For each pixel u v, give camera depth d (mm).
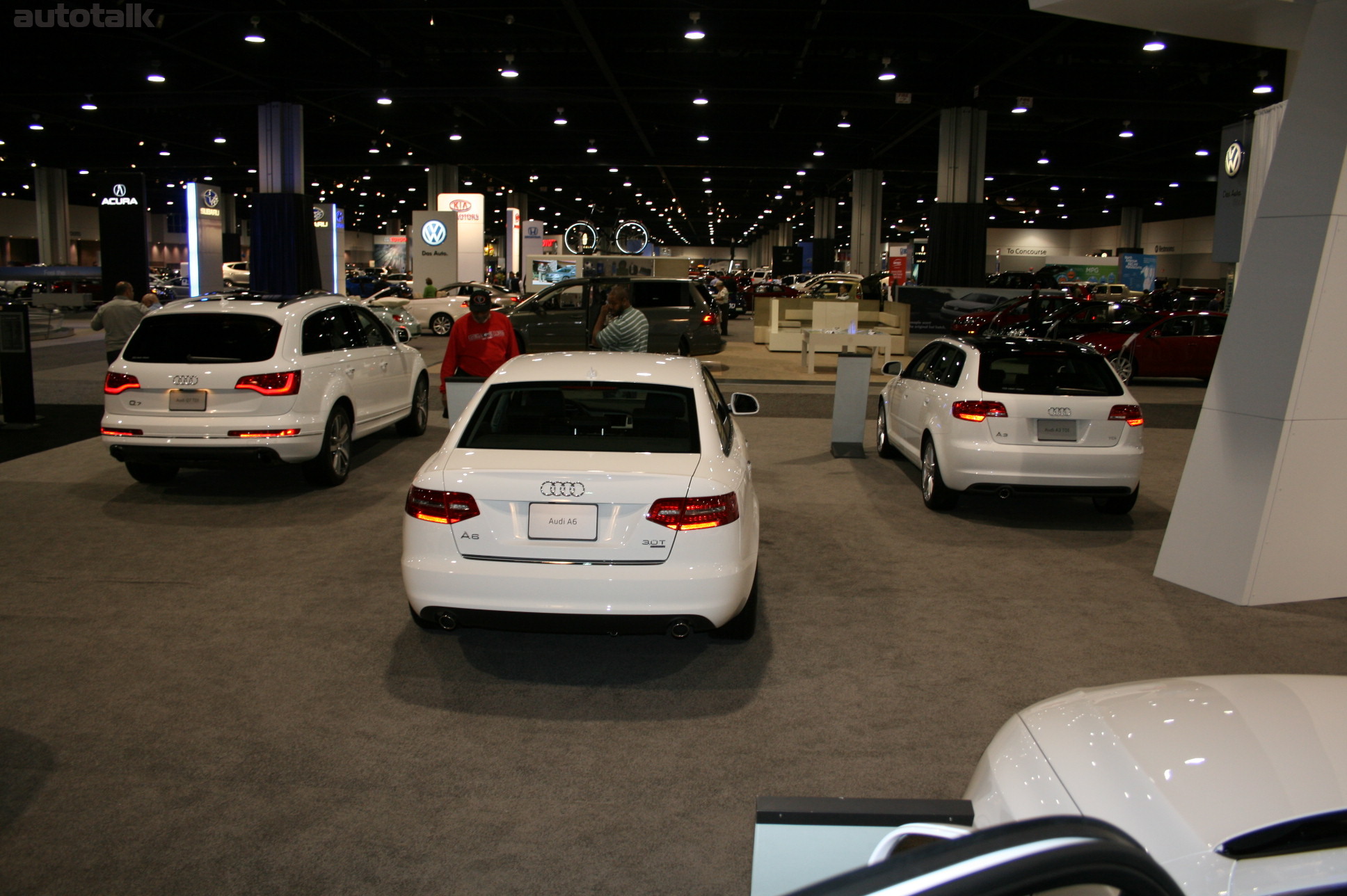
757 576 4789
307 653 4672
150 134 37188
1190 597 5727
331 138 41406
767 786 3467
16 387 10984
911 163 43375
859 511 7789
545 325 18609
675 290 18078
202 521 7055
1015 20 21125
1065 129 36750
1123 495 7203
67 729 3822
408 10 20609
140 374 7258
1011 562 6422
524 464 4121
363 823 3184
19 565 5949
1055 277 41688
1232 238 16906
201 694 4172
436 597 4070
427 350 22828
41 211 47188
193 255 35688
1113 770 1944
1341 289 5336
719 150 43031
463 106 34844
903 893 1024
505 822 3199
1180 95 27297
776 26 22531
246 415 7270
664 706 4145
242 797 3330
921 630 5105
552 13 21766
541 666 4570
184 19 21969
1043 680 4465
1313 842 1664
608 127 38094
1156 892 1146
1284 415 5398
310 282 29234
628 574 3982
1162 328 17641
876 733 3900
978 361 7348
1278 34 5863
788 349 23562
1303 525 5578
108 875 2871
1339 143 5156
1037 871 1059
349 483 8352
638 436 4473
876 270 44375
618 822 3211
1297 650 4867
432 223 37375
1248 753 1923
